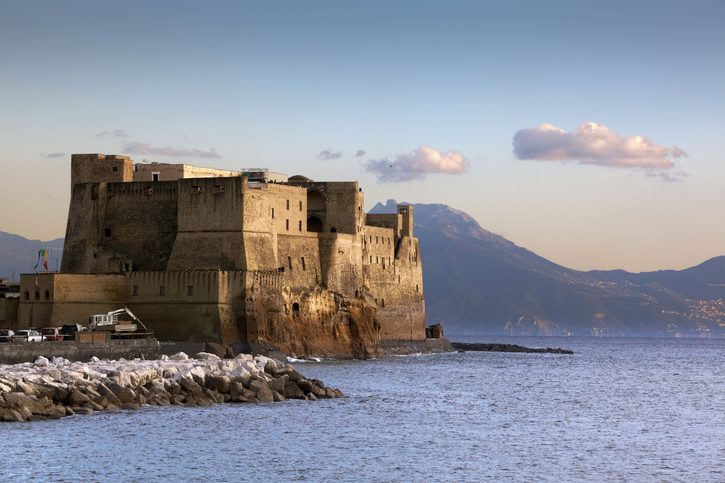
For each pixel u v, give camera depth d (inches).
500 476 5585.6
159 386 7475.4
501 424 7253.9
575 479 5561.0
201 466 5629.9
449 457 6013.8
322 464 5753.0
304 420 7022.6
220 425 6697.8
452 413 7716.5
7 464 5511.8
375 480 5447.8
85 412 6914.4
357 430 6742.1
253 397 7751.0
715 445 6555.1
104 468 5511.8
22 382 6825.8
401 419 7278.5
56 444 5964.6
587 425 7313.0
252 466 5669.3
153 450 5930.1
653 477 5629.9
